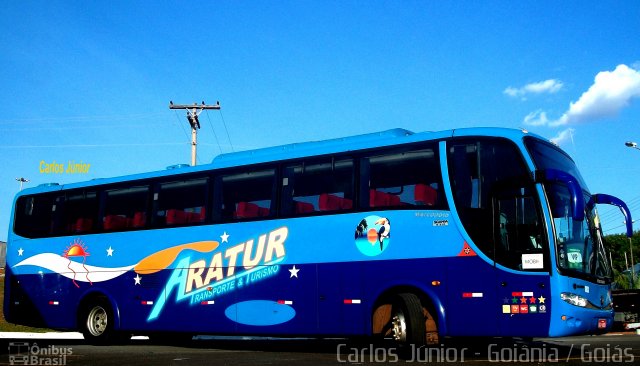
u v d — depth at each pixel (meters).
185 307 15.45
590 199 12.88
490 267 11.68
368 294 12.79
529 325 11.25
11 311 18.66
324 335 13.30
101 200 17.69
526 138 12.06
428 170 12.58
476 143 12.23
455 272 11.95
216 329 14.85
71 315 17.55
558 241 11.37
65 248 18.02
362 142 13.61
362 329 12.78
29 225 18.95
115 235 17.12
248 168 15.08
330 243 13.44
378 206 12.99
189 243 15.67
